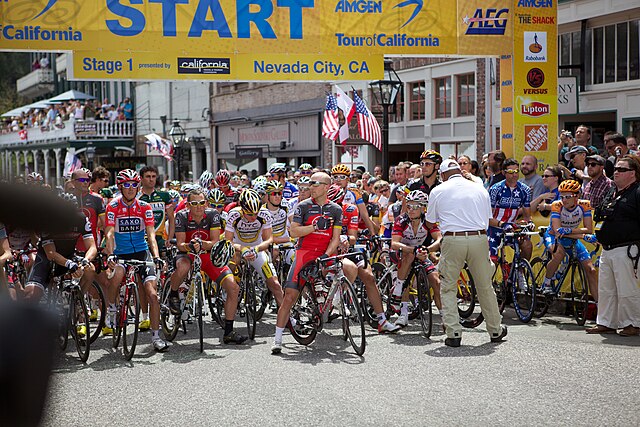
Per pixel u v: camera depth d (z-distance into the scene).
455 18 11.61
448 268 7.13
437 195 7.27
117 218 7.54
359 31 11.40
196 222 7.66
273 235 8.95
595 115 16.02
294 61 11.28
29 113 47.84
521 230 8.77
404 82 21.89
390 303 8.22
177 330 7.75
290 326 7.51
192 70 11.01
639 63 14.71
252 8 11.12
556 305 9.05
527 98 11.75
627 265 7.30
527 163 9.92
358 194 10.91
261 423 4.72
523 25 11.71
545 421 4.62
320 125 25.95
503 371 6.01
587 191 8.93
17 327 0.78
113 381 6.05
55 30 10.59
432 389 5.48
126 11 10.79
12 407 0.77
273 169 11.32
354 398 5.27
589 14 15.56
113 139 39.19
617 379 5.66
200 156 36.09
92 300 8.02
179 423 4.78
